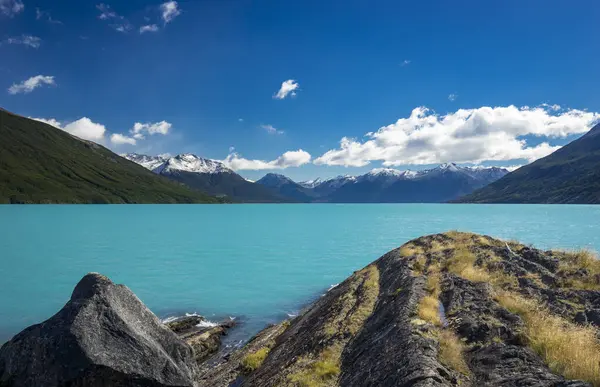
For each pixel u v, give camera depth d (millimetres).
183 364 15969
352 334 18734
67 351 13453
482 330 13430
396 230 133375
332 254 79250
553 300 17172
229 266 64938
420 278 21609
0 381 13484
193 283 51625
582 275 20500
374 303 22859
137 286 49531
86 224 143250
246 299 43094
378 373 12367
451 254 28172
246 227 148000
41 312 37875
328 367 15625
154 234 116438
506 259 24766
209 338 29219
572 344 11328
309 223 172125
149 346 14938
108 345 14164
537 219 171250
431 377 10242
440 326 14586
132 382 13984
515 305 15703
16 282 51500
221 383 21391
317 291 47250
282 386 15406
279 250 84812
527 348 11898
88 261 68875
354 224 164000
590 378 9508
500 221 162875
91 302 15023
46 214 189250
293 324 29594
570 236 100688
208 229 136750
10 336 31297
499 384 10133
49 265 64500
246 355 24938
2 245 88688
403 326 14711
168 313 37844
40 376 13211
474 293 17797
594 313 15180
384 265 33844
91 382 13344
